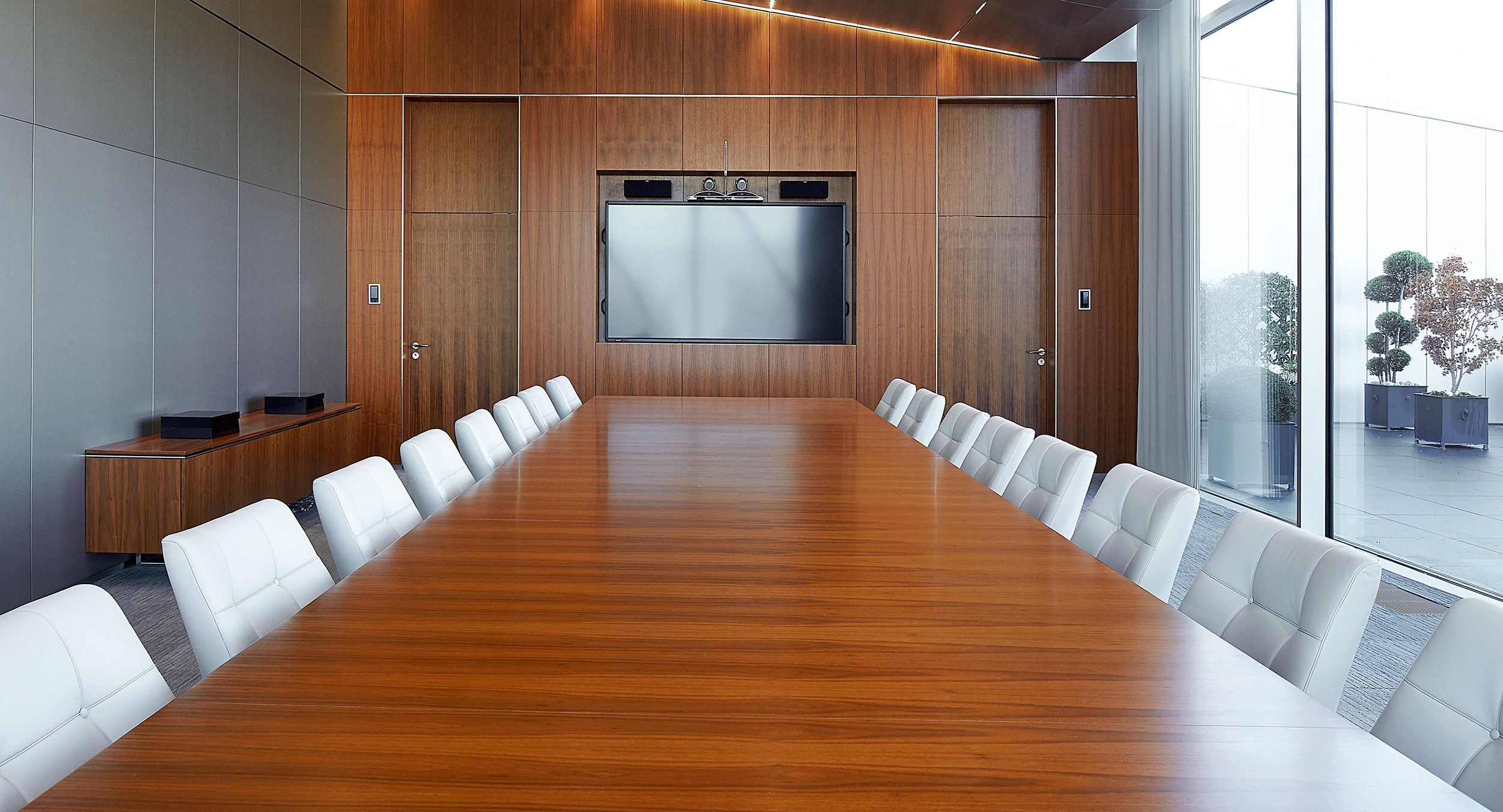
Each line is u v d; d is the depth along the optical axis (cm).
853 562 218
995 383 882
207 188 612
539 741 119
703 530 252
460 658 151
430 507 324
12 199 444
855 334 859
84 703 138
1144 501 252
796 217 869
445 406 877
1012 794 106
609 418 536
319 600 183
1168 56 774
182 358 586
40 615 136
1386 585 503
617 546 232
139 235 541
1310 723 127
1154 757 116
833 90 840
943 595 190
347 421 717
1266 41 666
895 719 127
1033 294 877
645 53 837
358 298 845
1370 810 103
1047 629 168
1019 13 738
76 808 101
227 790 105
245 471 559
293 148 736
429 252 870
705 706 132
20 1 447
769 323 876
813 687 139
